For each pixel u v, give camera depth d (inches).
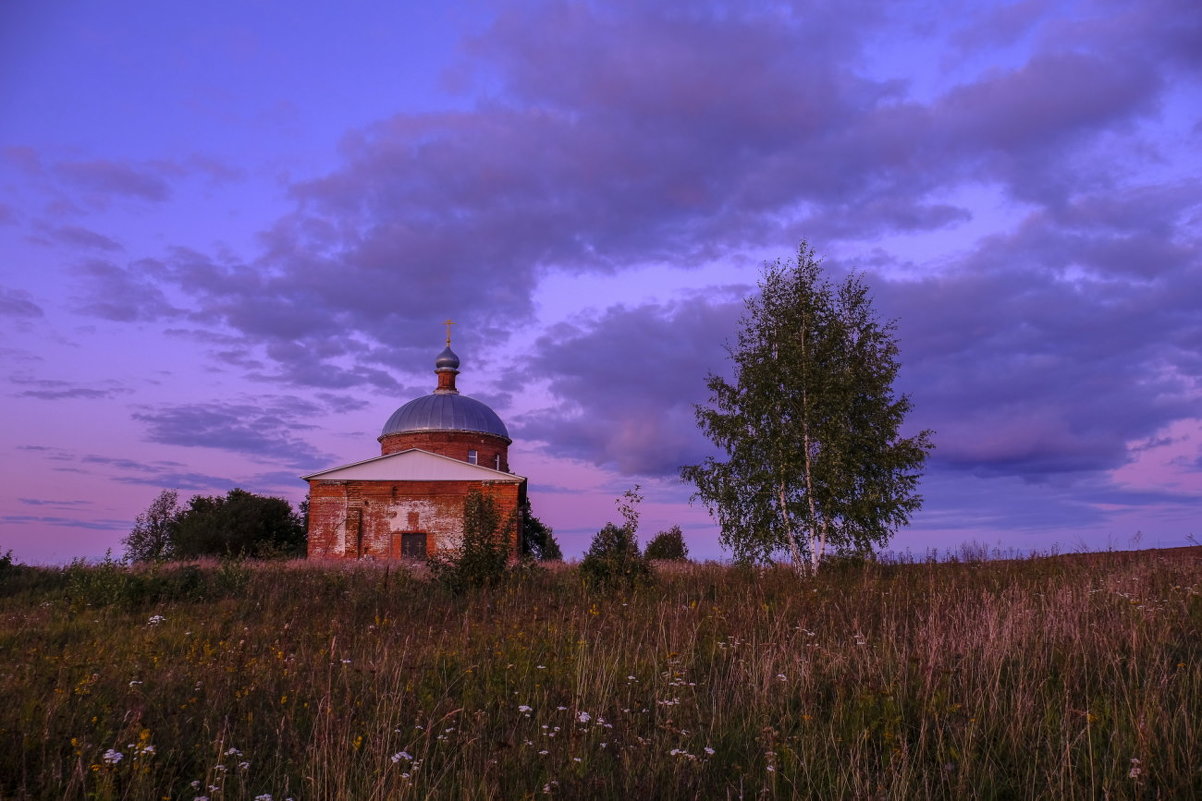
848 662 344.2
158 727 277.3
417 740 264.5
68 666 364.5
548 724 278.5
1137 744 240.2
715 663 378.9
